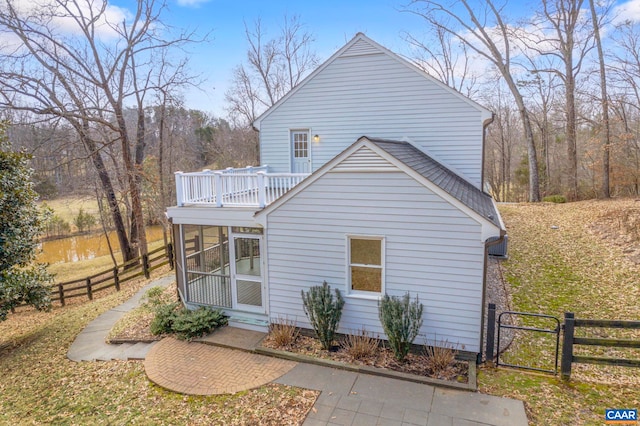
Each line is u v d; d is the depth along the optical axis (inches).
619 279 390.9
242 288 357.1
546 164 1080.8
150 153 984.9
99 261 876.0
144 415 231.0
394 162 275.9
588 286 388.2
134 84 765.9
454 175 403.2
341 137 463.5
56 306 588.7
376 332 297.4
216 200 356.5
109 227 1015.6
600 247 485.7
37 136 741.3
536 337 303.0
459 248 267.1
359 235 294.8
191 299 388.5
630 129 844.6
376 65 438.0
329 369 270.2
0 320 435.5
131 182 727.7
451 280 272.2
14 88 620.7
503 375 250.2
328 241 305.4
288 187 404.2
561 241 537.6
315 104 471.5
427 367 264.5
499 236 256.5
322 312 289.1
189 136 1391.5
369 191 287.1
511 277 428.8
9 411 264.8
